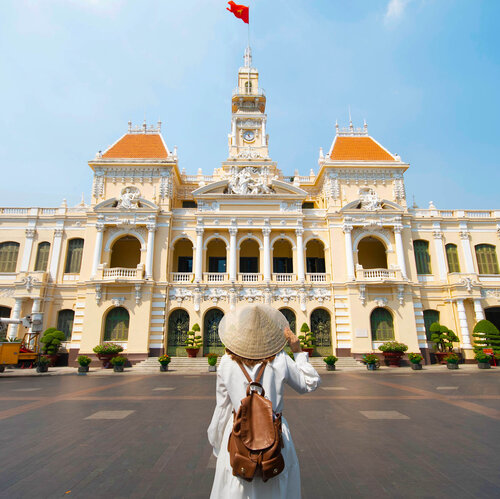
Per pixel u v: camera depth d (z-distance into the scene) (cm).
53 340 3284
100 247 3622
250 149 4328
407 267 3788
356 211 3769
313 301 3619
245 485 301
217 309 3609
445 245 3981
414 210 4081
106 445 863
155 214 3688
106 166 3894
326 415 1202
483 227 4044
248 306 387
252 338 355
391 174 4019
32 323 3231
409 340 3484
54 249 3859
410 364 3388
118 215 3681
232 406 342
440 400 1479
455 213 4069
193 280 3666
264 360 349
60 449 831
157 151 4103
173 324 3581
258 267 4047
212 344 3534
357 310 3547
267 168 4147
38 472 687
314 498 571
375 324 3581
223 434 346
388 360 3372
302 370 375
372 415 1195
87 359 2781
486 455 780
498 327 4159
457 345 3669
